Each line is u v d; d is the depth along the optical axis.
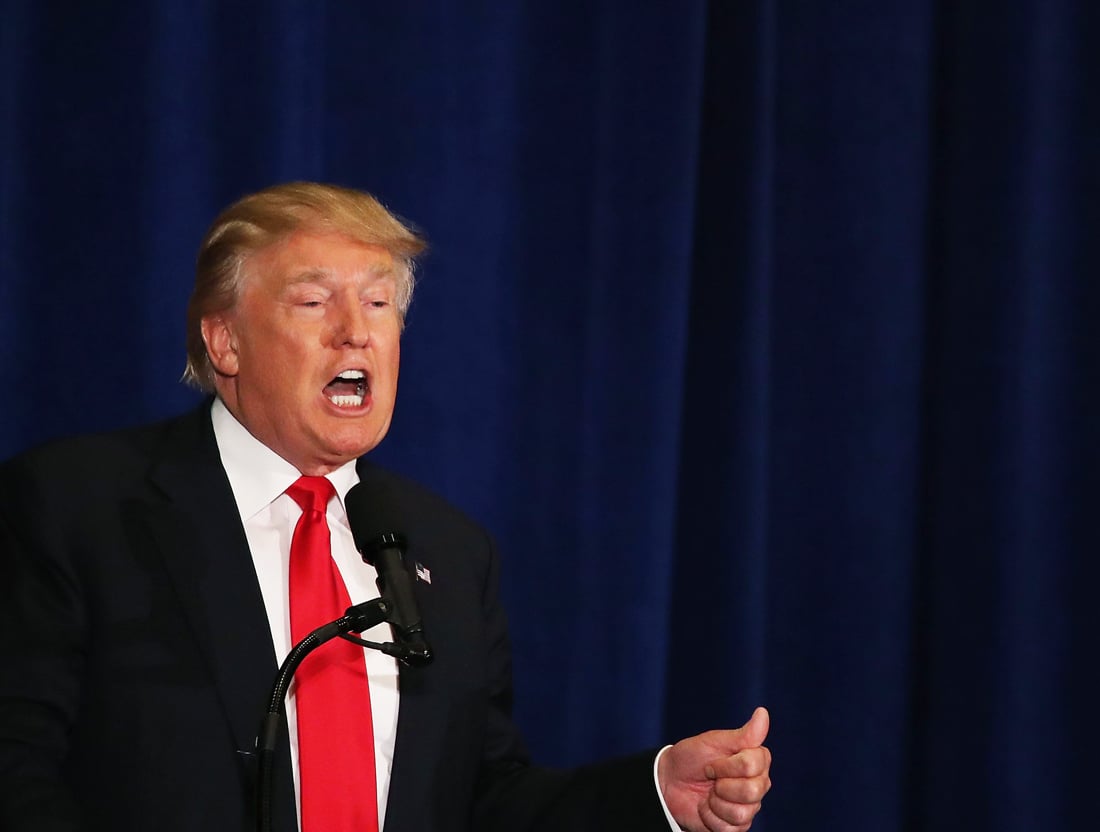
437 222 9.81
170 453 6.74
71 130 9.09
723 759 6.09
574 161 10.09
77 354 9.03
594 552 9.88
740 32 10.48
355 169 9.70
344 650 6.45
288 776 6.11
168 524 6.42
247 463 6.79
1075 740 10.40
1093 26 10.77
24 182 8.98
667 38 10.14
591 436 9.94
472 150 9.91
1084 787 10.38
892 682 10.45
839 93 10.68
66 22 9.12
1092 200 10.66
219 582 6.33
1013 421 10.46
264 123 9.34
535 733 9.79
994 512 10.45
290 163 9.34
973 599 10.48
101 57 9.16
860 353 10.55
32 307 8.98
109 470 6.60
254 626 6.29
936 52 10.84
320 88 9.57
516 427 9.89
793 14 10.71
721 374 10.30
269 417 6.70
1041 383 10.51
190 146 9.22
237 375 6.84
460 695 6.71
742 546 10.09
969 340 10.64
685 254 10.05
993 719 10.36
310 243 6.66
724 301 10.34
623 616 9.82
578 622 9.84
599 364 9.98
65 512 6.38
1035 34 10.62
